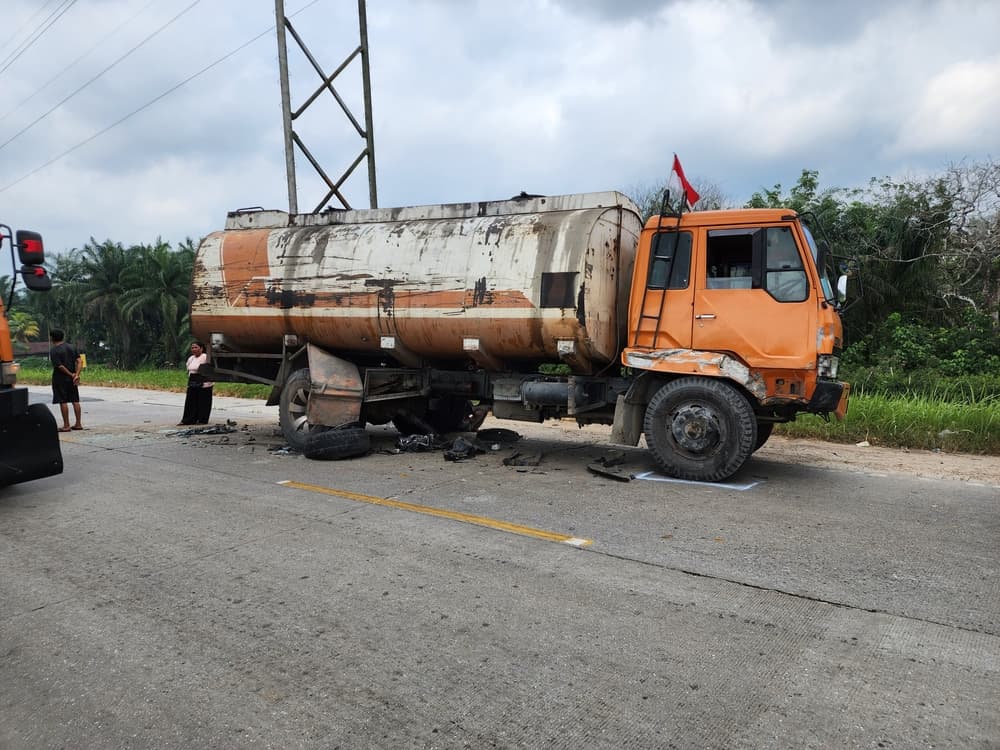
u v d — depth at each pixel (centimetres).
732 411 707
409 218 921
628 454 912
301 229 984
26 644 360
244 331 1004
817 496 666
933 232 1769
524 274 788
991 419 971
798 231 688
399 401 1012
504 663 331
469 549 502
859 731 273
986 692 301
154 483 740
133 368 4381
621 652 341
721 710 289
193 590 429
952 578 440
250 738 274
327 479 753
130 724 286
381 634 364
